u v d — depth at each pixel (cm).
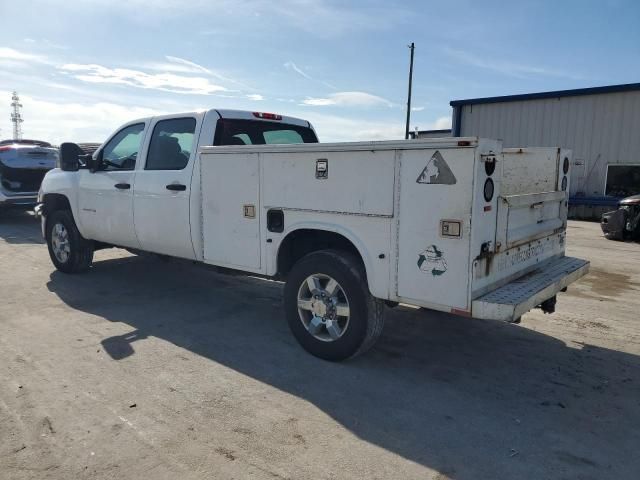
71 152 656
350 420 335
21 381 381
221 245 495
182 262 586
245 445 304
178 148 550
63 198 704
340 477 276
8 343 457
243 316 552
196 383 384
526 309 350
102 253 884
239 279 720
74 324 512
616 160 1756
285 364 423
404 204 365
